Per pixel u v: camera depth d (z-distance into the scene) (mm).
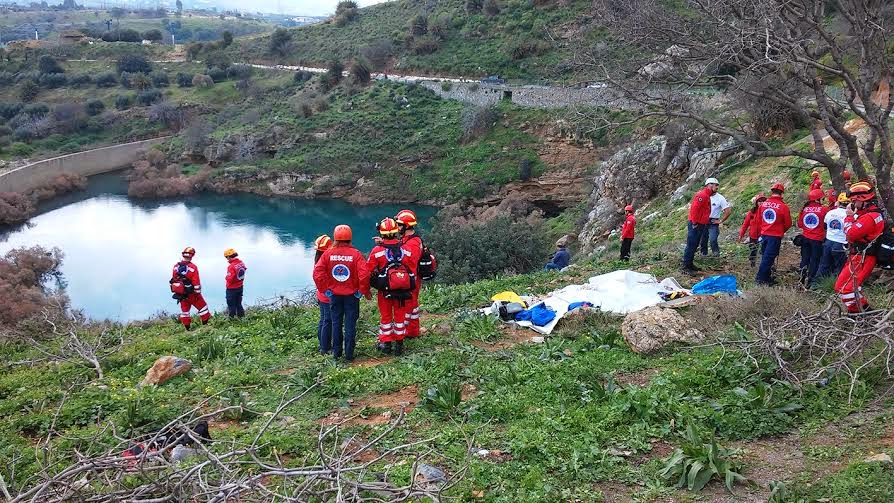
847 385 6840
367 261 9266
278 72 83188
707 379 7293
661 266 13711
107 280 38812
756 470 5605
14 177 57594
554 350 8922
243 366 9703
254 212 55781
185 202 59594
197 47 97188
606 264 14773
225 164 65312
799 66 10734
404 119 61750
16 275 36406
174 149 69375
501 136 54875
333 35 90500
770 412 6496
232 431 6992
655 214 26484
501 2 74000
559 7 67812
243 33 182000
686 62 12289
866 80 10273
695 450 5645
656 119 40406
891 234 7969
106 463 4410
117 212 56281
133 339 13047
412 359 9133
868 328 6805
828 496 5043
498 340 9961
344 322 10086
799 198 18094
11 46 102625
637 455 5957
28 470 6320
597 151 48719
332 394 8125
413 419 7113
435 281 24766
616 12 13344
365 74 69938
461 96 61562
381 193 57219
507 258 26406
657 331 8633
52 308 21031
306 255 43469
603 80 13203
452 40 71562
